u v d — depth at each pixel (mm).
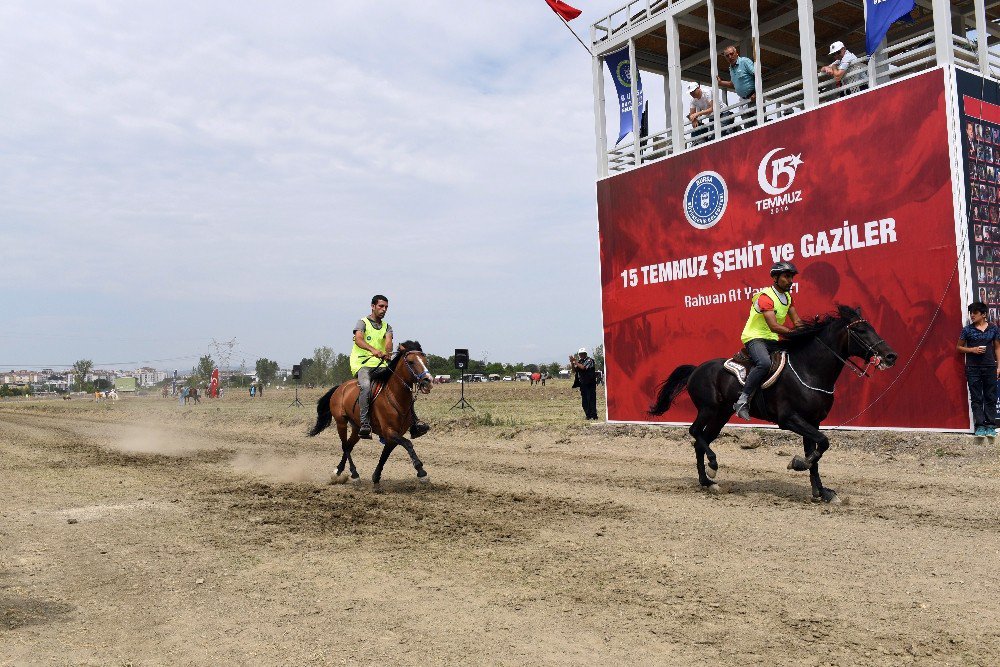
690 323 16328
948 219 12180
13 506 9867
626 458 13516
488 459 14055
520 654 4371
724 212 15672
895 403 12922
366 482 11414
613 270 18172
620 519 8117
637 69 19484
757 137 15062
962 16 17016
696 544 6898
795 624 4754
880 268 13078
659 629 4715
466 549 6910
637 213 17578
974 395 11719
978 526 7332
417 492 10242
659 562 6301
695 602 5227
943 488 9336
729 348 15547
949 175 12172
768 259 14867
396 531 7766
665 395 10695
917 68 18891
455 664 4246
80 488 11414
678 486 10172
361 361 10922
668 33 17250
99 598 5672
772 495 9258
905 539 6895
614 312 18125
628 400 17766
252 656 4445
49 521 8766
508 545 7031
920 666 4082
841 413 13758
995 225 12594
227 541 7473
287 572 6266
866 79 13742
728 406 9859
